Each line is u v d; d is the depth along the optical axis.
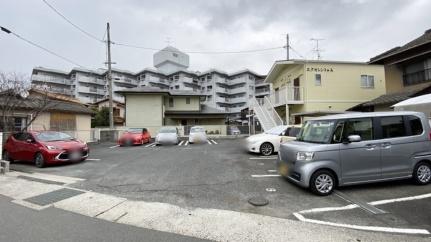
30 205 4.51
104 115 30.72
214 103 55.38
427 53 10.33
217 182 5.88
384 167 5.03
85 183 5.97
